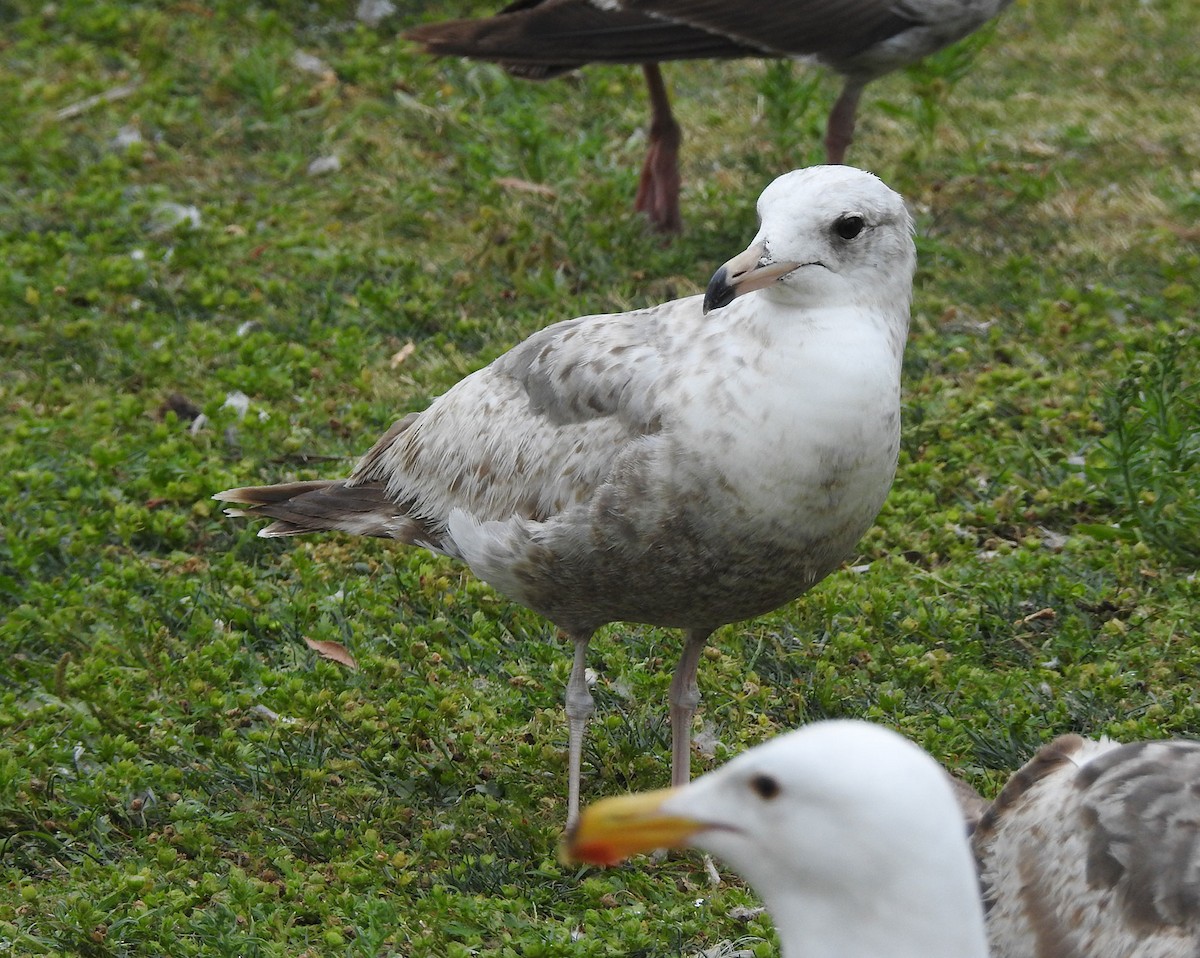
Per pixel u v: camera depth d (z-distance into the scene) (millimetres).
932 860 4672
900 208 8453
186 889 8773
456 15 20016
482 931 8430
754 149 17859
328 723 10078
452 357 14141
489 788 9664
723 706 10227
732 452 8211
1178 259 15656
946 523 11945
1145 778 6660
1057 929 6660
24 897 8633
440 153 17734
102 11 19906
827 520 8414
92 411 13453
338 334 14438
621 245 15641
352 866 8844
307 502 10164
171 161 17359
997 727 9930
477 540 9188
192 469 12641
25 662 10672
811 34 14648
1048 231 16422
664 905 8656
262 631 10984
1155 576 11336
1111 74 19766
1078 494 12180
